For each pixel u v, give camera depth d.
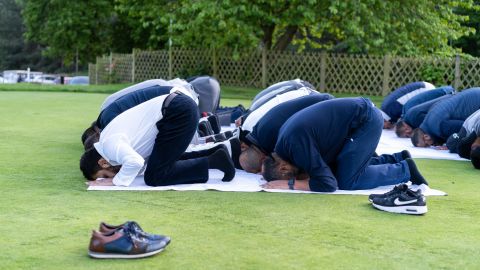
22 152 8.49
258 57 24.67
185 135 6.41
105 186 6.37
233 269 3.96
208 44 25.70
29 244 4.39
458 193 6.54
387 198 5.60
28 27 38.31
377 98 21.45
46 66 67.50
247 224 5.04
